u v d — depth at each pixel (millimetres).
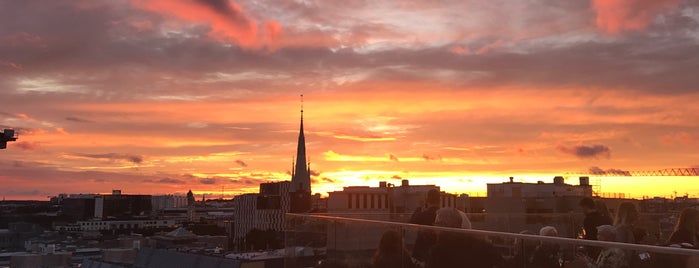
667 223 9922
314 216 9422
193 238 194000
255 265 73750
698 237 7969
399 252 7180
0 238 186375
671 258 3949
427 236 6688
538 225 12570
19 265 136000
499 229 12562
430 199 9148
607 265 4461
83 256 144000
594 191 36719
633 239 8227
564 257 4934
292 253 10172
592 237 9641
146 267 108375
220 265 86062
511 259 5539
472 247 6012
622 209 8891
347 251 8266
